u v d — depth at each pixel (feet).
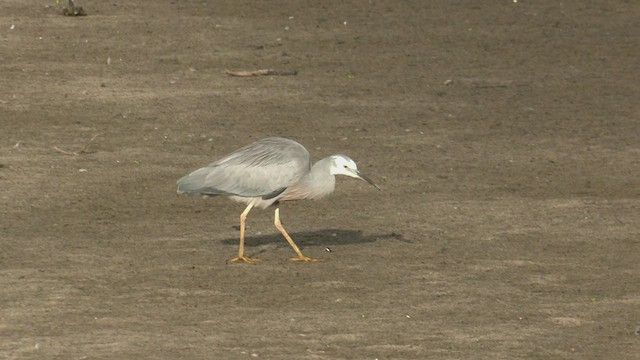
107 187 59.62
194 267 46.09
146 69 87.20
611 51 95.96
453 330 38.86
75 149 67.21
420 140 70.79
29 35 95.66
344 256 48.14
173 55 91.40
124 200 57.47
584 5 111.04
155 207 56.44
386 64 90.48
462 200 58.08
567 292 43.68
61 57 89.56
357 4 109.70
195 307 40.96
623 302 42.47
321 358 35.65
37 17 101.76
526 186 61.36
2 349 35.99
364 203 57.41
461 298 42.63
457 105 79.61
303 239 50.98
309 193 47.16
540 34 100.68
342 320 39.68
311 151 67.82
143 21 101.45
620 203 57.93
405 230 52.65
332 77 86.33
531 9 108.99
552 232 52.54
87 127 72.18
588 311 41.32
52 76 84.07
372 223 53.83
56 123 72.84
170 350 36.09
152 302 41.45
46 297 41.81
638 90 84.69
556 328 39.40
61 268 45.70
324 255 48.29
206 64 89.10
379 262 47.26
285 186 46.55
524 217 55.01
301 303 41.65
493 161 66.54
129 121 73.77
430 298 42.52
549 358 36.32
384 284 44.19
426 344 37.35
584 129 74.43
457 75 87.76
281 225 49.08
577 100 81.71
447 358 36.04
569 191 60.49
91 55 90.58
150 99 78.95
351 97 80.89
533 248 49.90
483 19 105.29
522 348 37.17
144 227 52.75
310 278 44.83
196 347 36.45
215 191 46.70
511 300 42.50
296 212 55.77
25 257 47.32
